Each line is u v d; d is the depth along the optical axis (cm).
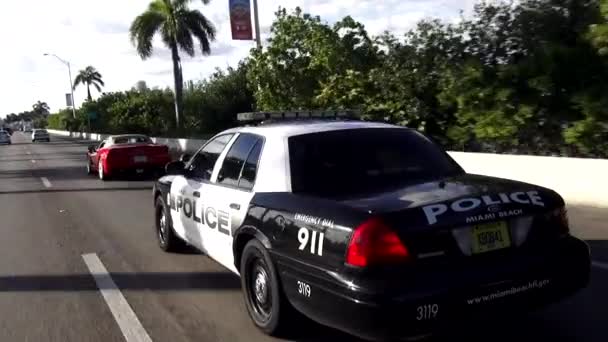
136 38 3709
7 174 2236
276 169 471
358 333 368
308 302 401
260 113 630
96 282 655
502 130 1323
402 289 353
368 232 361
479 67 1375
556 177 1055
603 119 1150
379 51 1986
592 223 851
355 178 451
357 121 543
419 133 523
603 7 1152
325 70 2167
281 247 427
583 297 539
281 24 2231
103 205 1265
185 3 3675
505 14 1423
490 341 449
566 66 1228
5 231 992
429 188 418
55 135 9750
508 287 377
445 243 371
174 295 597
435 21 1569
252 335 481
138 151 1772
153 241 859
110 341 485
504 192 404
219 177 569
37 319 544
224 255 545
